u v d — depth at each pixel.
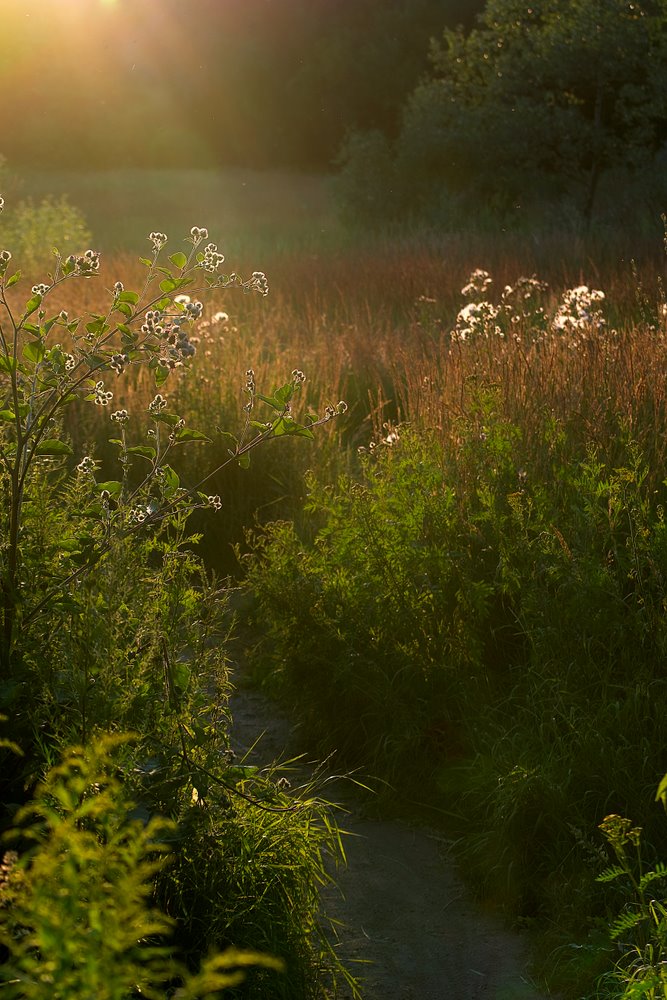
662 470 4.96
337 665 4.52
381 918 3.55
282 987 2.86
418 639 4.50
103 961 1.47
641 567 4.22
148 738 3.04
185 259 3.19
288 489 6.90
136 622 3.18
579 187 22.23
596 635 4.13
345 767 4.41
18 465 3.07
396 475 5.12
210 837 2.94
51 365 3.14
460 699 4.36
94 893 1.61
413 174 24.42
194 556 3.63
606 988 2.99
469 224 21.34
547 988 3.17
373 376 8.70
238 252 19.75
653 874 2.87
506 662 4.56
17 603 3.00
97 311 10.40
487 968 3.29
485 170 22.88
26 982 1.57
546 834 3.67
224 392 7.38
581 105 23.36
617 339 6.14
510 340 6.60
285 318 11.33
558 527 4.61
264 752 4.58
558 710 3.97
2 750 2.94
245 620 5.77
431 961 3.33
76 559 3.27
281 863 3.07
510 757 3.94
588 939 3.25
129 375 8.29
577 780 3.71
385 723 4.38
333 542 5.04
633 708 3.85
